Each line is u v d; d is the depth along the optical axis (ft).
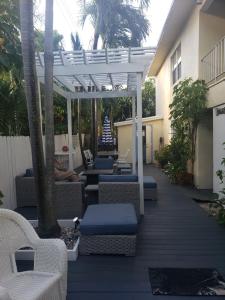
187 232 16.70
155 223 18.40
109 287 10.83
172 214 20.43
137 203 18.75
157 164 50.31
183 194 27.61
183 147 32.53
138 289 10.69
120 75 24.03
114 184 18.69
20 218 9.45
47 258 8.91
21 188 21.30
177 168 32.94
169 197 26.12
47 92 14.05
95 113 43.16
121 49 18.08
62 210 19.07
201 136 30.94
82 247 13.42
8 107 21.40
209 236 16.06
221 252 13.87
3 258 9.12
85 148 53.06
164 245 14.74
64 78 23.88
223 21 29.55
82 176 25.85
